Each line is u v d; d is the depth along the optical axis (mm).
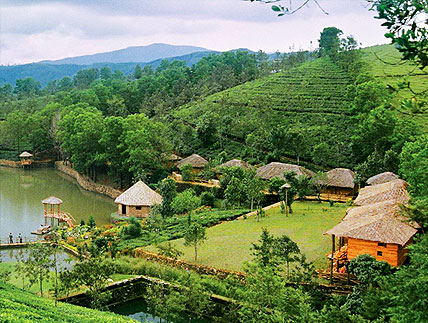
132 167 88625
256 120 103625
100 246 47969
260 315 25062
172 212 66438
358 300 27453
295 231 50219
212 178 84125
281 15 7855
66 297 35062
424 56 7910
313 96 115250
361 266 29641
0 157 132625
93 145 102750
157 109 133250
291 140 87500
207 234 51281
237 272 38000
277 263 31891
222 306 33250
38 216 72125
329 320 21562
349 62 132625
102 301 33156
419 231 36281
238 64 188875
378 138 77125
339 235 35750
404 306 16531
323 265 38969
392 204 39656
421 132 70812
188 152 103250
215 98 131250
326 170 83062
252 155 93750
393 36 8023
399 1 7727
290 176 66562
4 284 31297
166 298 32312
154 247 48156
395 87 9156
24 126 131875
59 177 111000
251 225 54344
